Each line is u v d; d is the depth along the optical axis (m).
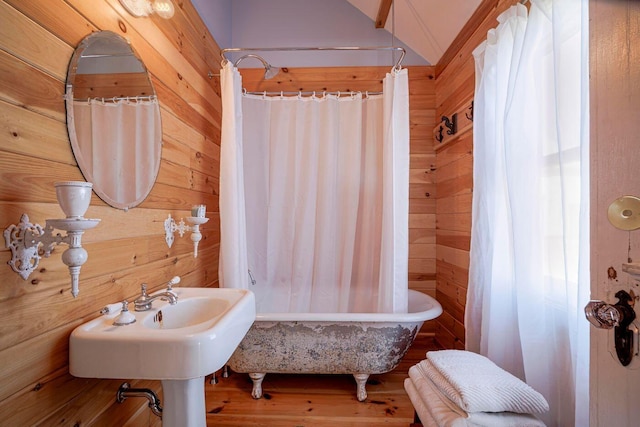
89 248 1.10
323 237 2.43
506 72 1.53
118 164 1.25
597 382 0.68
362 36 2.88
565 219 1.18
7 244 0.80
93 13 1.13
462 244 2.26
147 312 1.17
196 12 2.07
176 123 1.77
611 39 0.64
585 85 1.05
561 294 1.25
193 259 1.99
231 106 1.98
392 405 1.88
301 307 2.43
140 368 0.90
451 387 1.14
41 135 0.91
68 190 0.82
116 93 1.24
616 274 0.63
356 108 2.45
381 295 2.02
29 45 0.87
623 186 0.62
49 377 0.93
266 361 1.90
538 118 1.32
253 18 2.89
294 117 2.46
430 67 2.81
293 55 2.87
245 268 2.07
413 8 2.41
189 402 1.14
